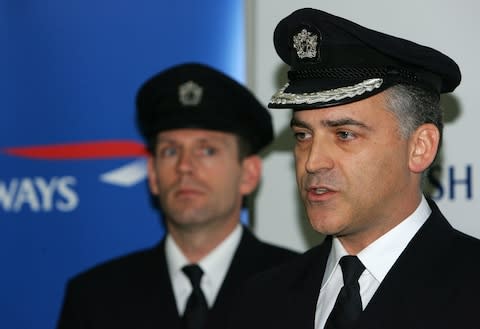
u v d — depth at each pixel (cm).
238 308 247
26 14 385
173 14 367
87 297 338
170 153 335
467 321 207
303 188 219
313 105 212
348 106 212
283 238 353
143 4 371
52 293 382
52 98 383
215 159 331
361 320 215
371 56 218
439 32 315
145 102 346
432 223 224
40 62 384
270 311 238
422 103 222
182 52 366
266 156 356
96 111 378
